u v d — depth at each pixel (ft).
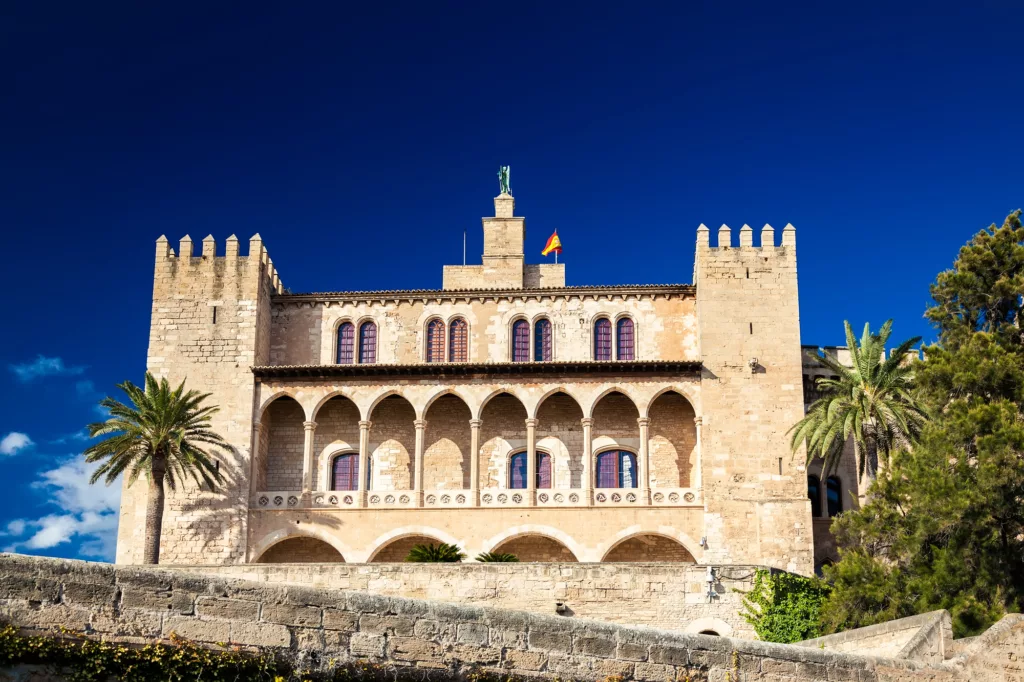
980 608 146.92
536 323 241.55
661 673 72.08
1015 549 157.79
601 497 220.02
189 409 216.54
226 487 220.64
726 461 219.00
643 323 238.48
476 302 242.78
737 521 215.31
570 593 158.20
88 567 55.98
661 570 160.86
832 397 217.97
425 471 230.89
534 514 219.20
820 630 162.30
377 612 62.90
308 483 222.48
